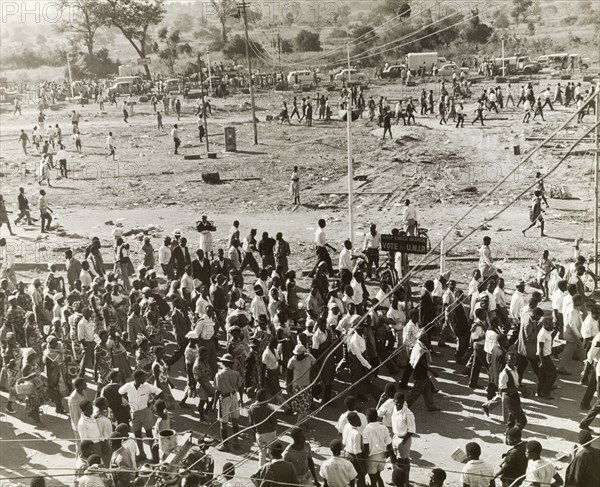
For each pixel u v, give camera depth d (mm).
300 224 34500
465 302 22906
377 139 52875
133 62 106938
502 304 20578
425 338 17469
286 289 23891
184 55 112562
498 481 14047
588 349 18891
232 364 15898
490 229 32688
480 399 18203
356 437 13312
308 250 30516
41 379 17281
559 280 22172
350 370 17891
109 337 17469
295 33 116750
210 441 13242
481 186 40406
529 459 12508
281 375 19344
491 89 63531
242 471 14852
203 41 123250
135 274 25578
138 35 103750
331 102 71812
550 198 37906
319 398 18281
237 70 90875
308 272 27719
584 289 23141
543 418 17094
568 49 104750
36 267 28609
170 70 99938
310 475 13039
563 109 62594
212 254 26766
